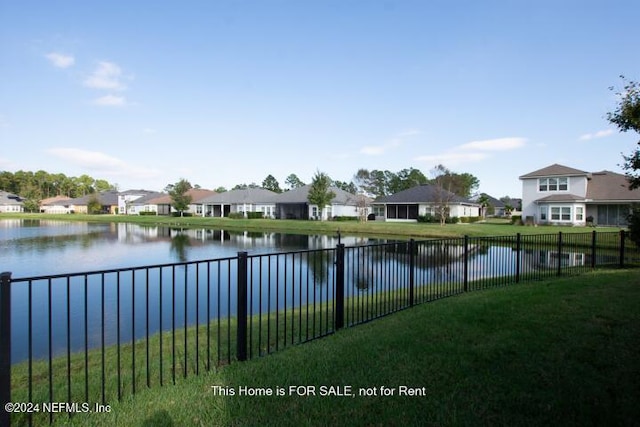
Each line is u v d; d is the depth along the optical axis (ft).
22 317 24.62
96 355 15.30
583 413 8.57
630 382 9.96
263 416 8.63
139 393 10.14
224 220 139.33
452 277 31.14
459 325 14.97
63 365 14.38
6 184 326.24
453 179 149.69
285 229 109.91
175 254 56.59
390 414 8.67
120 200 256.11
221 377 10.77
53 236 88.02
